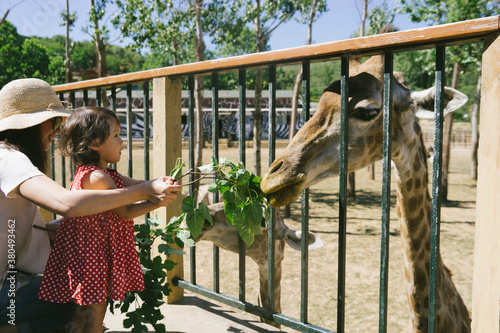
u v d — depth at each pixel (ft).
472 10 31.22
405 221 8.23
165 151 9.45
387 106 6.20
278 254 11.27
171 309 9.32
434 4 34.06
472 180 50.39
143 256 7.72
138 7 38.01
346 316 15.38
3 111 6.29
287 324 7.50
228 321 8.64
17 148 6.23
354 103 7.00
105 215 6.17
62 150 6.26
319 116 7.11
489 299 4.95
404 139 7.66
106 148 6.23
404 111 7.23
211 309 9.32
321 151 7.04
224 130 98.22
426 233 8.23
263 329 8.26
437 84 5.74
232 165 6.70
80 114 6.10
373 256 22.65
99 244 6.06
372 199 39.99
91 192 5.51
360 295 17.43
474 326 5.24
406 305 16.44
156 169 9.70
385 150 6.25
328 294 17.30
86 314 6.15
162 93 9.36
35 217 6.95
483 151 5.06
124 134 96.37
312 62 7.04
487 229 4.97
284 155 6.95
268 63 7.42
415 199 8.06
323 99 7.28
